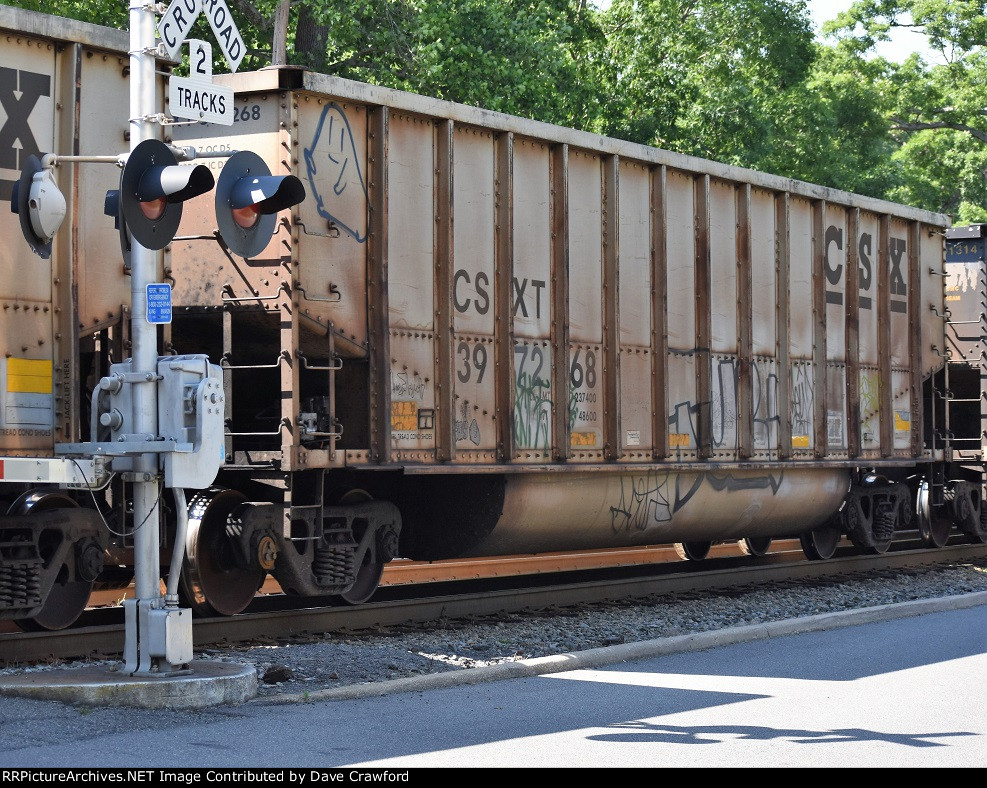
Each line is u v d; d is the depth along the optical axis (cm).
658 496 2145
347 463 1656
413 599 1828
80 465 1180
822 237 2531
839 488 2575
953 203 8169
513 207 1897
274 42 3512
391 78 3769
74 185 1395
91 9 3709
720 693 1295
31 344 1368
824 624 1831
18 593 1389
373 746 1020
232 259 1648
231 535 1622
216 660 1298
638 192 2128
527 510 1922
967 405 3084
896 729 1110
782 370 2414
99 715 1105
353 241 1692
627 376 2089
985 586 2409
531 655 1577
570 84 4097
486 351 1861
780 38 5081
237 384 1831
